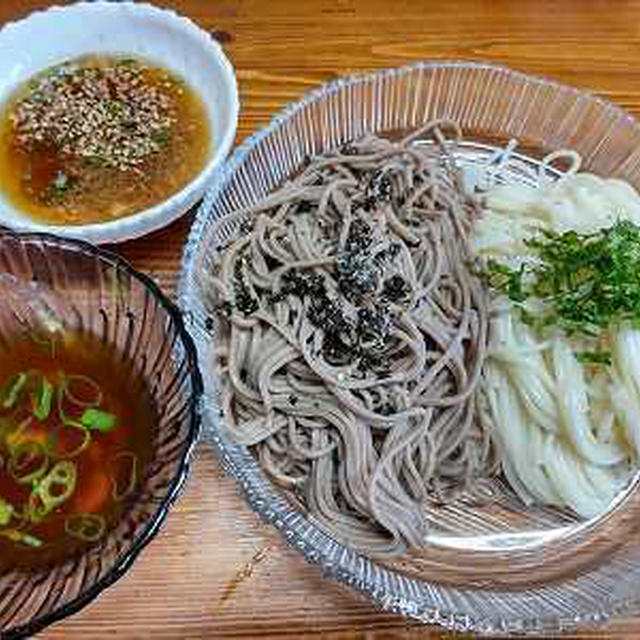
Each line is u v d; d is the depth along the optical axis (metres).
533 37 0.39
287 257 0.32
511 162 0.36
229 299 0.32
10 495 0.27
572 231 0.31
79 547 0.26
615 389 0.31
